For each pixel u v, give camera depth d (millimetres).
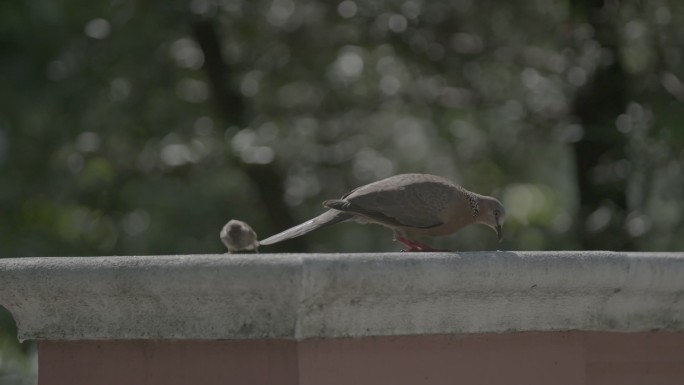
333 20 14906
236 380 4094
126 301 4156
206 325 4070
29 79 13898
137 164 14938
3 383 13570
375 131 15602
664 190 13062
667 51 13109
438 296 4145
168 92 14594
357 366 4094
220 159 14641
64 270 4156
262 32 15008
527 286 4258
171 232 14641
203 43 14688
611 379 4816
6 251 14625
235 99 15047
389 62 15219
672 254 4637
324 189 15344
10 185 14430
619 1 13078
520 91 14852
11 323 13336
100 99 14102
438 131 15359
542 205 15430
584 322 4555
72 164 14375
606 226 12961
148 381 4266
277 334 3967
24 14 13938
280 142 14250
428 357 4250
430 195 6605
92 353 4383
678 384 4973
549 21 14242
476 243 14773
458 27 14781
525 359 4496
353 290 3947
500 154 15273
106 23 13914
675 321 4801
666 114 12602
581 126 13141
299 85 15203
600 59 13258
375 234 15242
